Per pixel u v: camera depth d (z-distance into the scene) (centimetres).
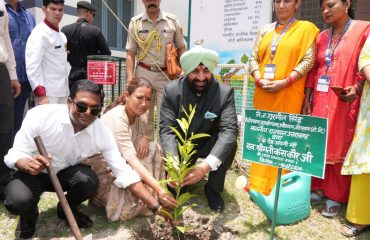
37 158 227
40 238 260
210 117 301
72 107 240
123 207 284
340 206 320
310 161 224
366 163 252
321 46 309
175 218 262
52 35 370
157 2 390
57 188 225
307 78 323
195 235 294
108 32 954
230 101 306
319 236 275
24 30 385
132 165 275
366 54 254
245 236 274
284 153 235
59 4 364
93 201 299
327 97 299
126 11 992
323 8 296
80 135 253
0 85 292
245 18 526
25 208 239
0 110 297
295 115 227
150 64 406
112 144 262
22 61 382
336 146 296
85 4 501
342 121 294
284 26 318
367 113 260
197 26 584
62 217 285
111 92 538
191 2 586
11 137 312
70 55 479
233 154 309
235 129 297
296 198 286
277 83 306
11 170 343
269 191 318
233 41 546
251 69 338
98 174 288
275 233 277
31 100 478
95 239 260
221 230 288
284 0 311
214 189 312
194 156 324
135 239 271
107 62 454
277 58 312
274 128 239
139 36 402
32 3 692
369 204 266
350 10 301
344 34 294
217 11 557
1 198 315
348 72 289
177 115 310
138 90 276
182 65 293
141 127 313
